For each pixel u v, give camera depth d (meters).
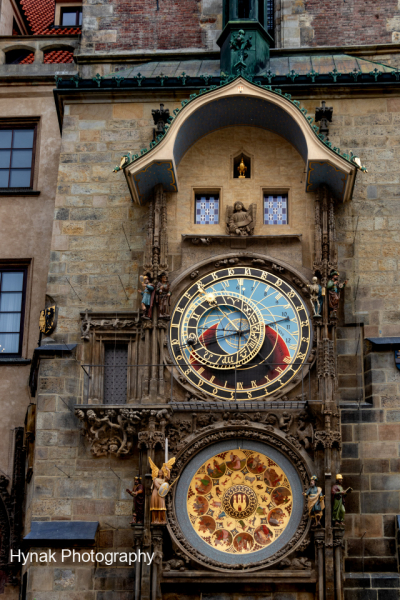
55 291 32.72
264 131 33.94
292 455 29.92
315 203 32.66
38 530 29.97
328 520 29.00
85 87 34.78
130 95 34.84
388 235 32.91
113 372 32.03
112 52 38.12
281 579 28.84
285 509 29.77
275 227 32.88
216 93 32.53
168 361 31.14
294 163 33.56
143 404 30.22
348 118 34.31
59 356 31.62
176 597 29.08
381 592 29.06
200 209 33.44
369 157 33.91
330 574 28.59
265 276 32.12
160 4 38.91
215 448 30.28
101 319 32.19
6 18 42.81
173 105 34.75
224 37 36.78
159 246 32.06
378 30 38.06
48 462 30.72
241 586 29.06
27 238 37.50
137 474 30.50
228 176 33.50
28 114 39.44
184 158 33.72
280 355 31.20
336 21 38.22
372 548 29.66
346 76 34.34
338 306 32.03
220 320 31.66
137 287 32.66
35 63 40.44
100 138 34.50
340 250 32.72
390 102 34.41
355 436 30.67
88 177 34.03
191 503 29.91
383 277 32.47
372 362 31.31
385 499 30.08
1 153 39.16
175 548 29.25
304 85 34.38
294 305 31.70
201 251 32.50
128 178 32.28
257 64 36.12
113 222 33.47
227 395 30.83
